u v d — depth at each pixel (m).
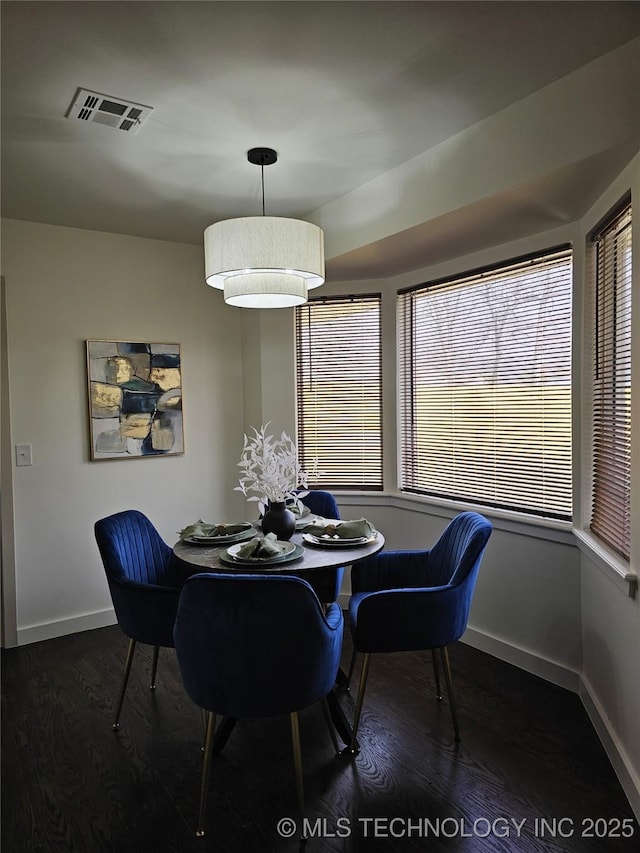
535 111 2.11
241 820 1.88
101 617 3.58
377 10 1.64
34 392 3.33
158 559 2.76
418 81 2.02
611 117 1.88
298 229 2.32
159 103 2.12
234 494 4.12
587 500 2.59
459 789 2.01
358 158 2.65
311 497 3.36
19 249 3.29
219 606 1.74
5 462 3.25
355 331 3.89
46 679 2.88
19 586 3.30
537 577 2.85
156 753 2.25
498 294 3.08
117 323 3.62
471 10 1.65
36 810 1.93
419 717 2.48
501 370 3.08
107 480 3.60
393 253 3.16
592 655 2.48
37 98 2.06
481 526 2.35
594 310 2.57
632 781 1.92
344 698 2.65
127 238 3.66
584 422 2.60
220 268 2.33
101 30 1.69
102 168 2.66
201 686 1.84
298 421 4.00
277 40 1.76
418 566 2.72
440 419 3.49
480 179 2.34
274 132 2.36
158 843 1.79
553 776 2.07
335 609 2.20
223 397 4.06
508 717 2.46
